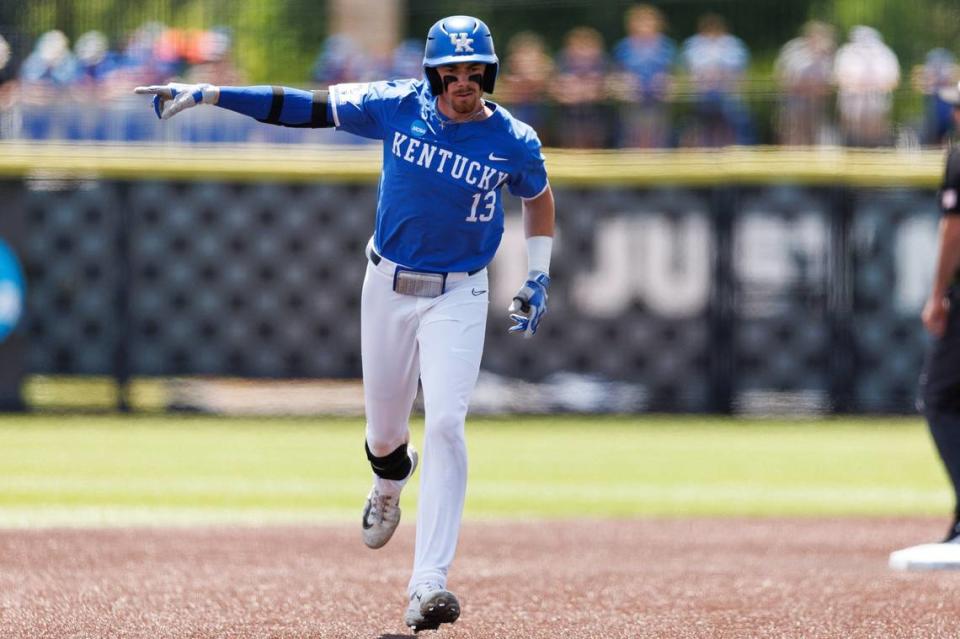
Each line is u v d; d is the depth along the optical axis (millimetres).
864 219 49625
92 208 49938
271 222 50125
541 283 18875
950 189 24156
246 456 41219
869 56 53688
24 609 20391
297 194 50094
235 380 50406
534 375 50344
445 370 18203
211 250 50062
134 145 50344
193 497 33906
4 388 50219
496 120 18094
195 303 50125
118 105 50531
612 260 50125
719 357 49812
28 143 50219
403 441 19891
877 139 51031
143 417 50062
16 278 49906
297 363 50188
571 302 50250
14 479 36438
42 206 50000
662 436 46000
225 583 22688
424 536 18141
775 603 21250
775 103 52062
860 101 51219
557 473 38531
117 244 49875
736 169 49469
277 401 51281
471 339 18391
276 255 50094
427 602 17594
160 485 35719
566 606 21000
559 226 50156
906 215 49625
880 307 49625
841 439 45312
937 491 36062
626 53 55719
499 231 18688
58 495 33969
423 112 18062
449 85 17516
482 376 50375
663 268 49969
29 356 50094
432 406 18141
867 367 49781
